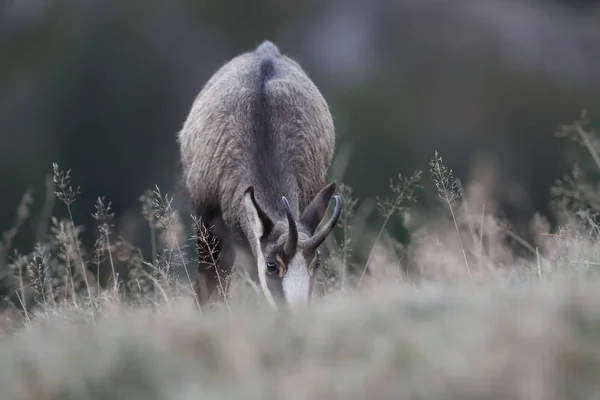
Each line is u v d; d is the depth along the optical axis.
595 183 40.50
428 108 85.38
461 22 94.06
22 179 79.06
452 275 24.64
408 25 93.81
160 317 18.47
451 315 16.45
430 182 56.75
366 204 57.00
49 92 85.94
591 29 97.19
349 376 14.56
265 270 23.53
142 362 15.48
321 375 14.66
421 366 14.57
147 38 89.62
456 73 89.06
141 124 86.56
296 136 27.02
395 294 18.31
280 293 23.06
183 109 87.81
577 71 91.62
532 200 79.06
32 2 93.50
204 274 27.36
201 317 18.78
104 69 87.75
